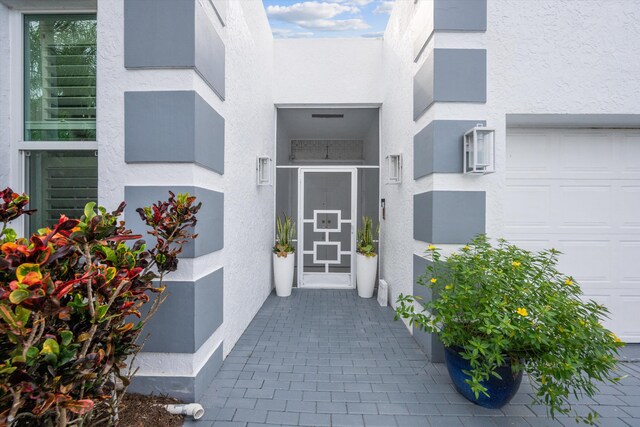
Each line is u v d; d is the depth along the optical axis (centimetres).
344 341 324
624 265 330
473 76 283
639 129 331
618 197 331
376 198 589
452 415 211
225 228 281
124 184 222
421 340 309
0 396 112
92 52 251
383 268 498
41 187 253
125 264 166
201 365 230
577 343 183
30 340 112
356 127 680
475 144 262
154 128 219
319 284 553
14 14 244
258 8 406
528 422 206
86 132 251
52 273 132
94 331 136
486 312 201
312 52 521
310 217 674
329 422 203
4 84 242
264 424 200
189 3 216
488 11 289
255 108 393
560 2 292
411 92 350
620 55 294
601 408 223
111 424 171
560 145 331
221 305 269
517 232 329
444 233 281
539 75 291
